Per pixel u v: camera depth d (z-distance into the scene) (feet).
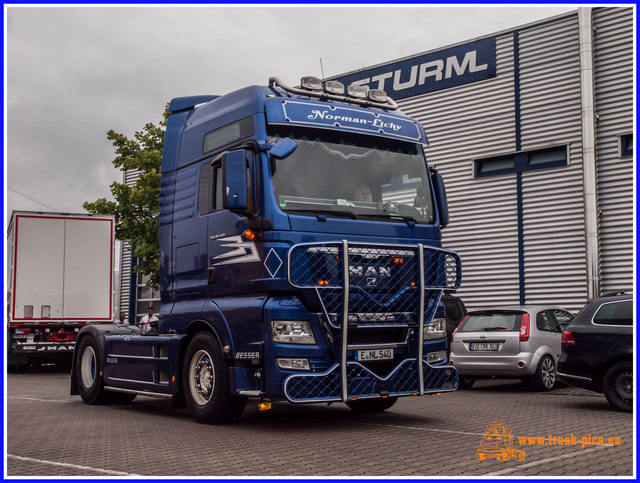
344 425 28.86
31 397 42.96
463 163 61.36
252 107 28.27
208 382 29.37
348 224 27.73
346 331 26.55
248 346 26.89
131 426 29.27
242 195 26.18
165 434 26.86
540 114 57.21
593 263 52.85
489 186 59.82
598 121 54.03
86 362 38.93
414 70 64.64
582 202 54.60
